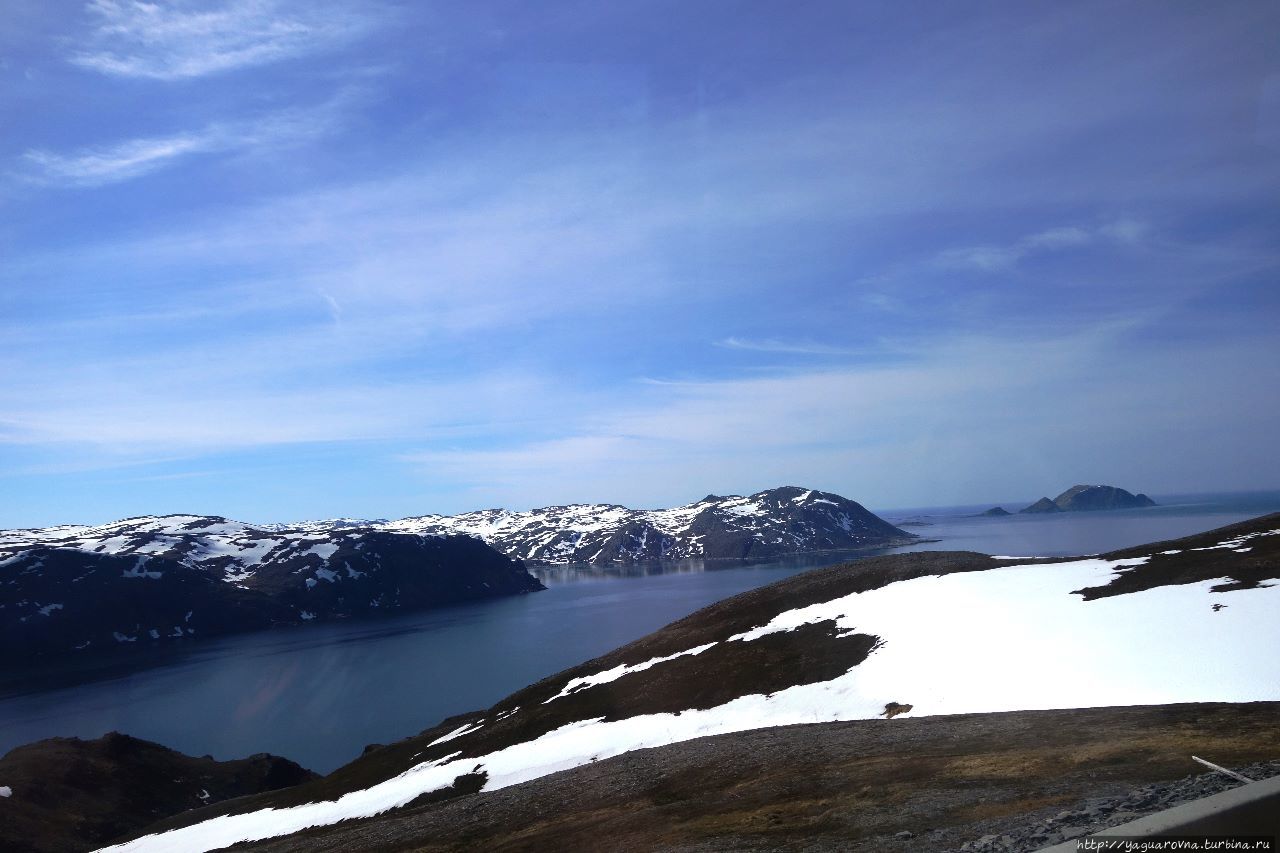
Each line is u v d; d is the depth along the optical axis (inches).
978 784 886.4
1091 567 2529.5
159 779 4507.9
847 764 1151.6
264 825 2551.7
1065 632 1812.3
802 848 774.5
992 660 1754.4
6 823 3560.5
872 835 757.9
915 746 1179.3
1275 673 1274.6
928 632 2153.1
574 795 1402.6
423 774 2508.6
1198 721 1028.5
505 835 1243.2
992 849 573.3
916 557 3535.9
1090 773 836.0
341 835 1737.2
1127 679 1414.9
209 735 6761.8
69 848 3513.8
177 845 2637.8
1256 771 649.0
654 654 3127.5
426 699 7559.1
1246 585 1860.2
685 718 2134.6
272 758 5014.8
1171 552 2518.5
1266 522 2714.1
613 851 974.4
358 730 6619.1
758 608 3238.2
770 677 2249.0
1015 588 2423.7
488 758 2375.7
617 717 2384.4
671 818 1073.5
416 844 1344.7
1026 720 1228.5
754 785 1159.6
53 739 4699.8
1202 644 1502.2
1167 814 330.3
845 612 2672.2
